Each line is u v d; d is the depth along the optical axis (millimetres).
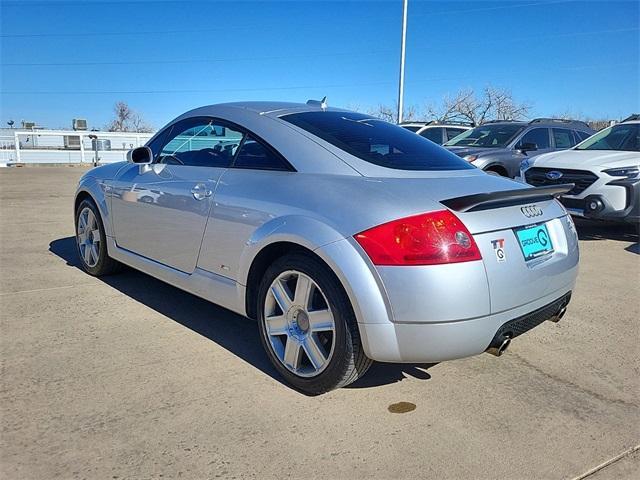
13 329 3850
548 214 3113
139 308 4355
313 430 2672
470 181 3104
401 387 3145
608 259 6461
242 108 3729
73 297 4598
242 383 3135
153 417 2746
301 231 2830
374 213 2654
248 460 2428
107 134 33844
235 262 3318
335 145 3209
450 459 2467
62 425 2654
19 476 2279
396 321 2580
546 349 3750
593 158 7410
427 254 2521
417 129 13297
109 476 2299
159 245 4086
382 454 2492
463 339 2576
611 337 3982
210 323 4070
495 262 2646
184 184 3783
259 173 3320
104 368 3273
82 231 5324
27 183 15906
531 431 2711
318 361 2912
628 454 2535
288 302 3055
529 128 10273
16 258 6000
